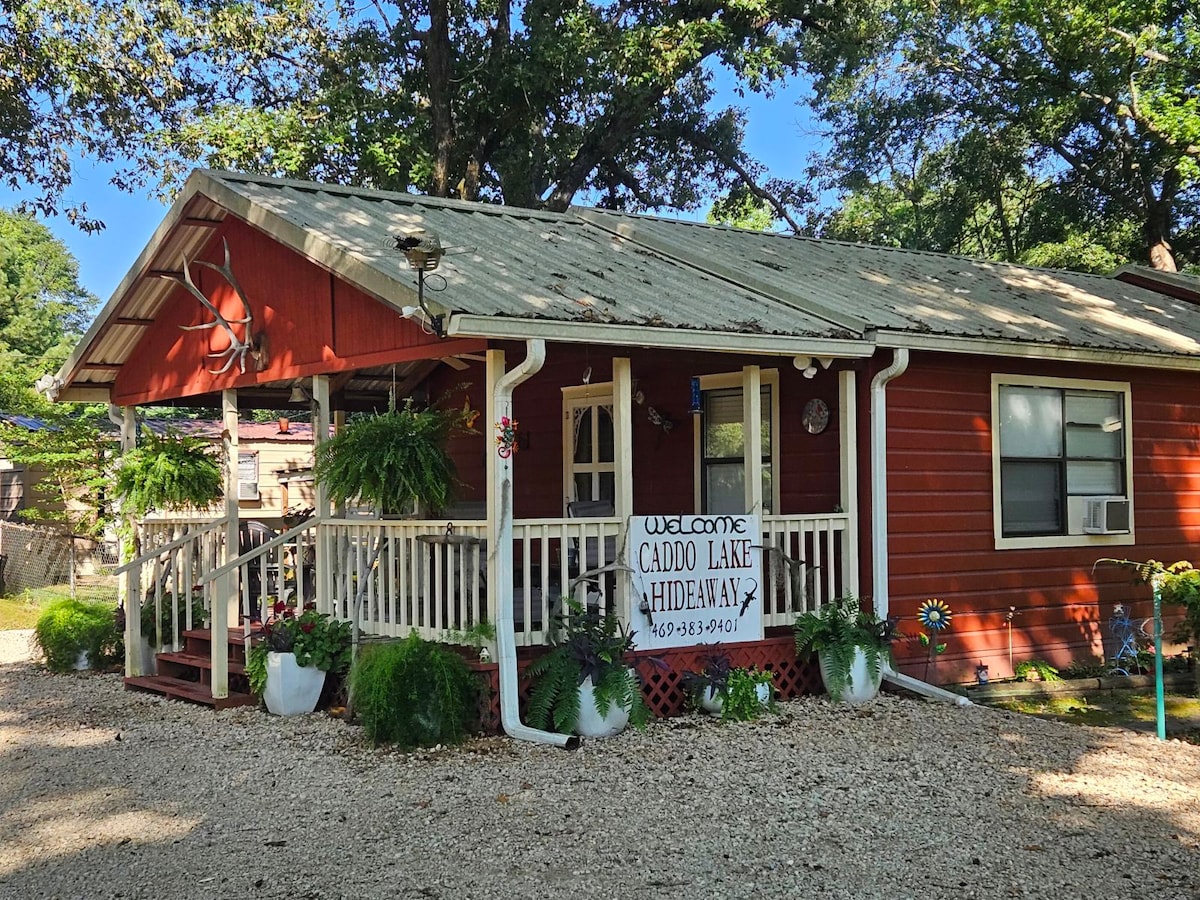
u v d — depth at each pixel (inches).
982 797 257.4
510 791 259.1
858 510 379.6
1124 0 825.5
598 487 474.0
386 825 236.5
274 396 477.7
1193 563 481.1
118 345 468.8
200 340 426.0
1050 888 200.2
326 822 239.9
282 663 346.0
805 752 296.2
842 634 360.8
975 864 212.2
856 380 380.2
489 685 310.2
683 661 339.0
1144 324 490.0
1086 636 443.5
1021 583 424.5
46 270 1886.1
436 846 222.7
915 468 392.8
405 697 298.0
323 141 836.6
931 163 1187.9
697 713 338.0
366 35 894.4
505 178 960.3
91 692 413.1
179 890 202.1
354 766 284.0
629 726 319.0
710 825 234.8
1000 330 397.7
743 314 347.3
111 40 830.5
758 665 352.2
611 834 228.8
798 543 372.5
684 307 339.3
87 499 714.8
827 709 348.5
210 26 865.5
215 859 218.5
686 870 208.5
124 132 885.8
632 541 329.7
